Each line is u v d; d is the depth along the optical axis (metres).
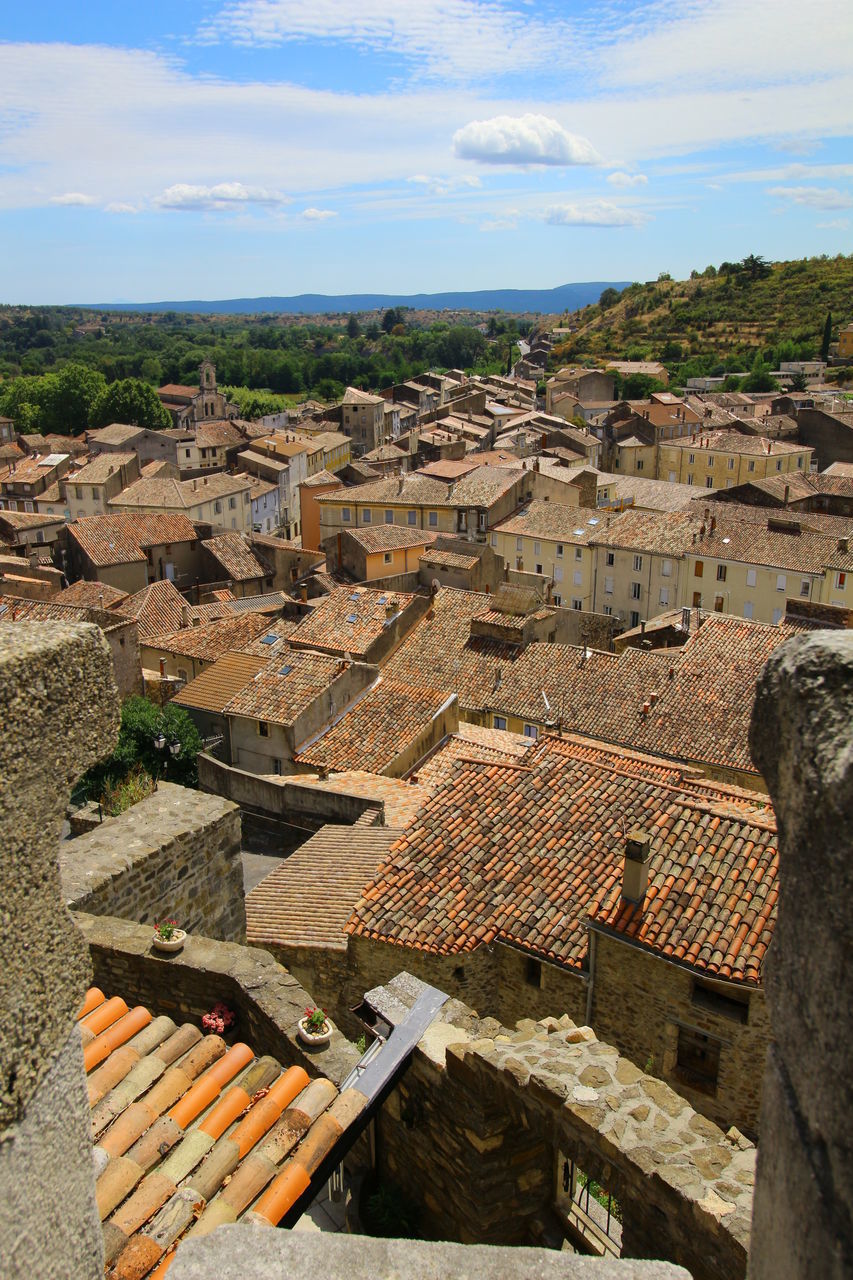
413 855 16.94
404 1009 11.06
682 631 45.91
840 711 2.99
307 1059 9.61
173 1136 7.47
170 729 31.84
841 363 163.88
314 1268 4.75
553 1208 10.73
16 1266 3.79
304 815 25.38
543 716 33.81
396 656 39.19
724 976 13.03
